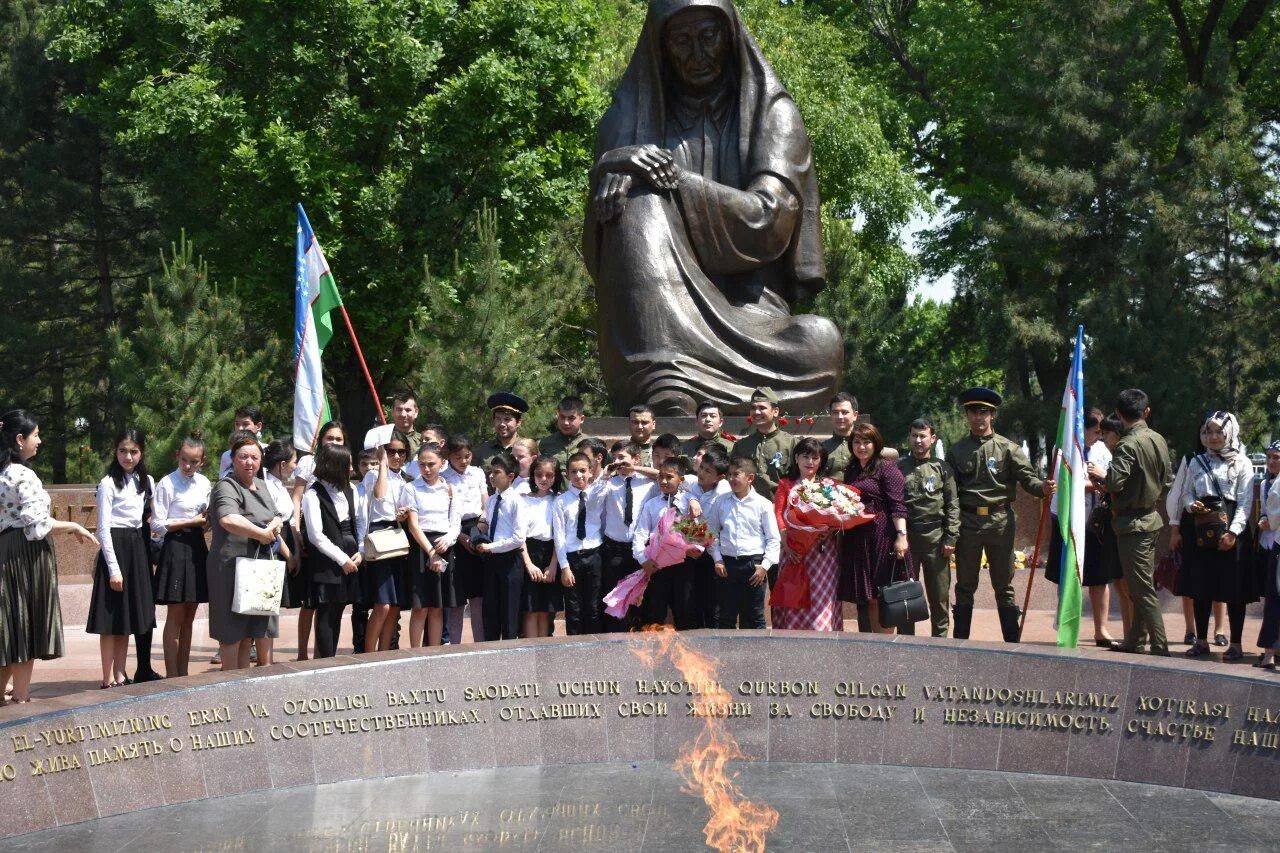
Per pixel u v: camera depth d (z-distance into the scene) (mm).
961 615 10289
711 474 9773
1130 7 28156
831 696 8008
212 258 27031
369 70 25594
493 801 7129
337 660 7910
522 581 9922
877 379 25516
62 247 32594
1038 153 27609
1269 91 31031
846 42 36844
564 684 8070
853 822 6656
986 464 10156
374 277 25203
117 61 27078
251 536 9109
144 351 21078
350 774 7676
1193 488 10875
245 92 25688
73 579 15172
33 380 31953
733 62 14508
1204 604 11078
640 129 14500
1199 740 7293
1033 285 28172
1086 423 11953
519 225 26766
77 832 6684
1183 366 23375
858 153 31578
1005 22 35094
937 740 7816
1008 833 6461
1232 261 25781
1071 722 7613
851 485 9867
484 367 18766
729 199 13703
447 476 10391
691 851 6188
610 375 13734
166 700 7293
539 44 25969
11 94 30625
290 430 32188
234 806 7133
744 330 13633
